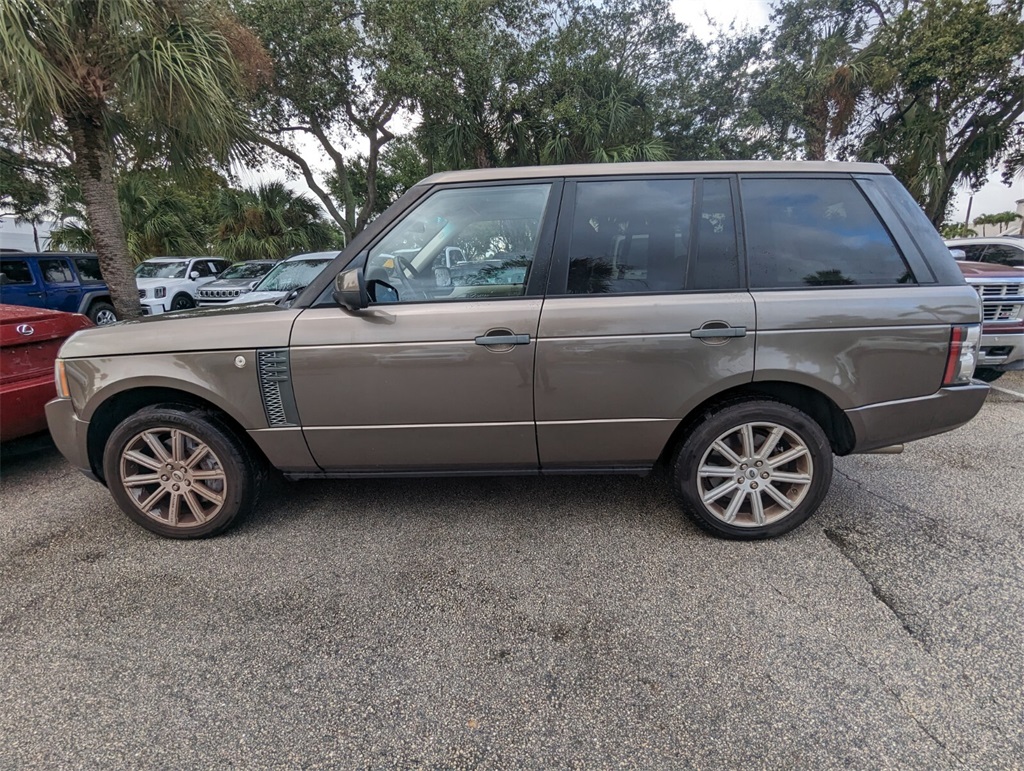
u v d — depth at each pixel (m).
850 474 3.49
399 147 18.81
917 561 2.51
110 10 5.02
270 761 1.60
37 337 3.67
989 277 5.03
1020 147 12.79
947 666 1.88
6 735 1.69
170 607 2.29
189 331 2.59
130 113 5.97
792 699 1.77
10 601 2.35
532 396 2.52
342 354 2.50
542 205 2.59
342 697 1.82
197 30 5.69
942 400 2.53
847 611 2.18
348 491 3.34
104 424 2.84
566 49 11.50
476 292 2.57
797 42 14.45
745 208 2.54
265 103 12.24
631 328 2.45
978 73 10.70
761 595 2.29
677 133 13.81
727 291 2.49
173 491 2.75
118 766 1.59
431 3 11.00
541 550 2.66
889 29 11.71
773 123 14.20
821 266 2.51
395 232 2.63
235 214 17.67
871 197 2.56
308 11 11.08
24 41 4.75
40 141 6.00
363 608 2.27
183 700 1.82
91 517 3.10
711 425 2.56
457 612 2.23
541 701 1.79
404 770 1.56
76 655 2.03
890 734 1.63
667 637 2.06
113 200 6.56
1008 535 2.71
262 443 2.65
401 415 2.57
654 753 1.59
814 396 2.63
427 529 2.88
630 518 2.95
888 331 2.45
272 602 2.31
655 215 2.55
